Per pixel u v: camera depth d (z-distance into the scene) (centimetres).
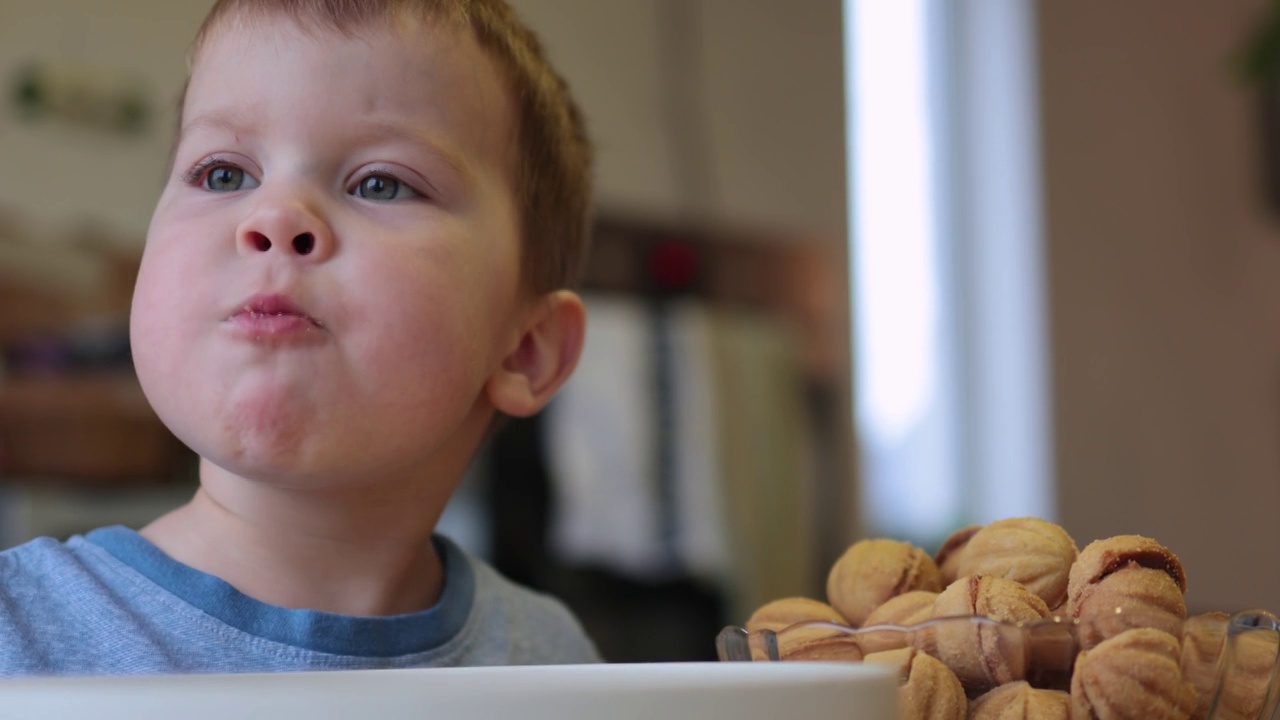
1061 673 44
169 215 60
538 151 74
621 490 197
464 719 31
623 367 206
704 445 209
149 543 62
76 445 166
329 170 60
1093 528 279
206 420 56
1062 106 286
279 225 56
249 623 60
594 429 198
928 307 275
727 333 221
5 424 166
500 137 68
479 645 71
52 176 176
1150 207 298
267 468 56
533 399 73
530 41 75
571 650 80
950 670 44
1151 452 290
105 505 169
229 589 60
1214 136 311
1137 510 286
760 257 241
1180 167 304
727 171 239
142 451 167
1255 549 307
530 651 75
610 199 221
